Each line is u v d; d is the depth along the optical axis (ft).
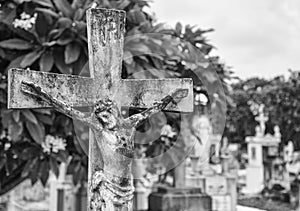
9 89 9.37
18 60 15.20
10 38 16.84
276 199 57.82
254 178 67.15
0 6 17.04
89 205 9.62
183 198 27.45
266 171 69.36
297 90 89.04
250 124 96.17
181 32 19.15
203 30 19.48
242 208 39.42
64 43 15.03
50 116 16.21
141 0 17.47
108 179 9.14
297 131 87.81
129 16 16.84
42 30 15.46
